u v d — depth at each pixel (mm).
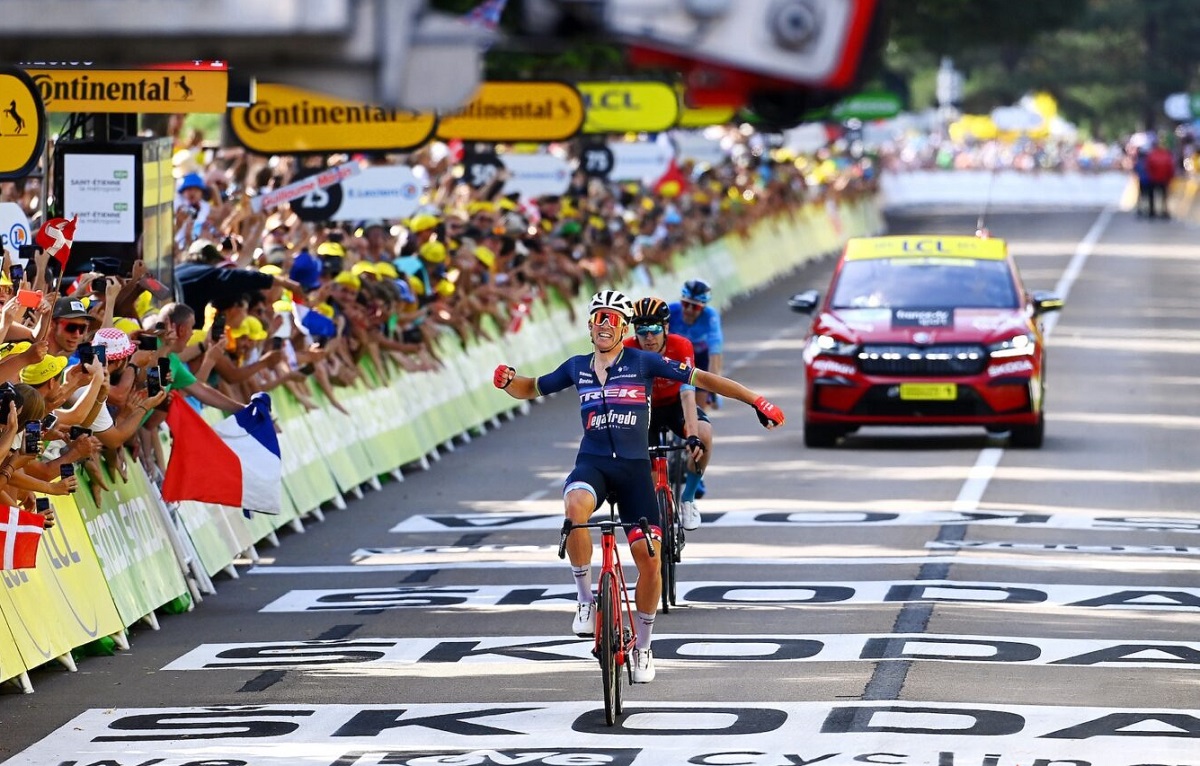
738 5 10328
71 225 28922
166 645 31469
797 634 30594
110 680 28797
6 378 25719
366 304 51188
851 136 166500
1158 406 63938
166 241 41844
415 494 49312
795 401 66562
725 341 89625
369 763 23234
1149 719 24688
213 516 38250
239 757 23719
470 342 63938
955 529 40906
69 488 26875
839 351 53938
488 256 64375
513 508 46688
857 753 23016
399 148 51750
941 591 34094
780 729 24375
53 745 24656
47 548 29766
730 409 65062
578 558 26078
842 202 165750
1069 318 96750
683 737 24094
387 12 11070
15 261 33625
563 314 78438
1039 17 165875
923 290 55750
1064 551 38250
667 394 33125
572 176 82688
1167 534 40250
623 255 85938
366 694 27297
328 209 54000
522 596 35062
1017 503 44500
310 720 25750
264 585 37062
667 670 28250
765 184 136375
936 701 25766
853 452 54188
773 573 36219
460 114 57844
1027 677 27219
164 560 34469
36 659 28297
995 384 52906
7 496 25750
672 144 102875
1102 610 32312
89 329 32750
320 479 46062
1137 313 99312
